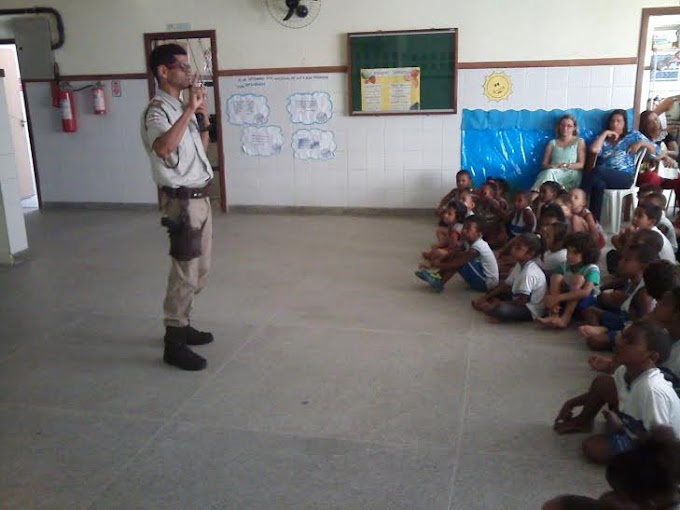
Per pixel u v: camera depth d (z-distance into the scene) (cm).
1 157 485
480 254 399
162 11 677
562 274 351
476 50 622
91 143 727
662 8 581
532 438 234
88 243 569
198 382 288
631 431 205
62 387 286
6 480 218
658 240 326
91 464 226
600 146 582
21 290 433
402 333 340
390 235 578
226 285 433
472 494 203
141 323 366
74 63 709
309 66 657
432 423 247
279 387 281
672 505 122
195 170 293
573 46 604
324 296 406
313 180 685
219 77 678
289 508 199
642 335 198
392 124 654
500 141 636
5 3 707
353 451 229
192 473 219
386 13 630
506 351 312
